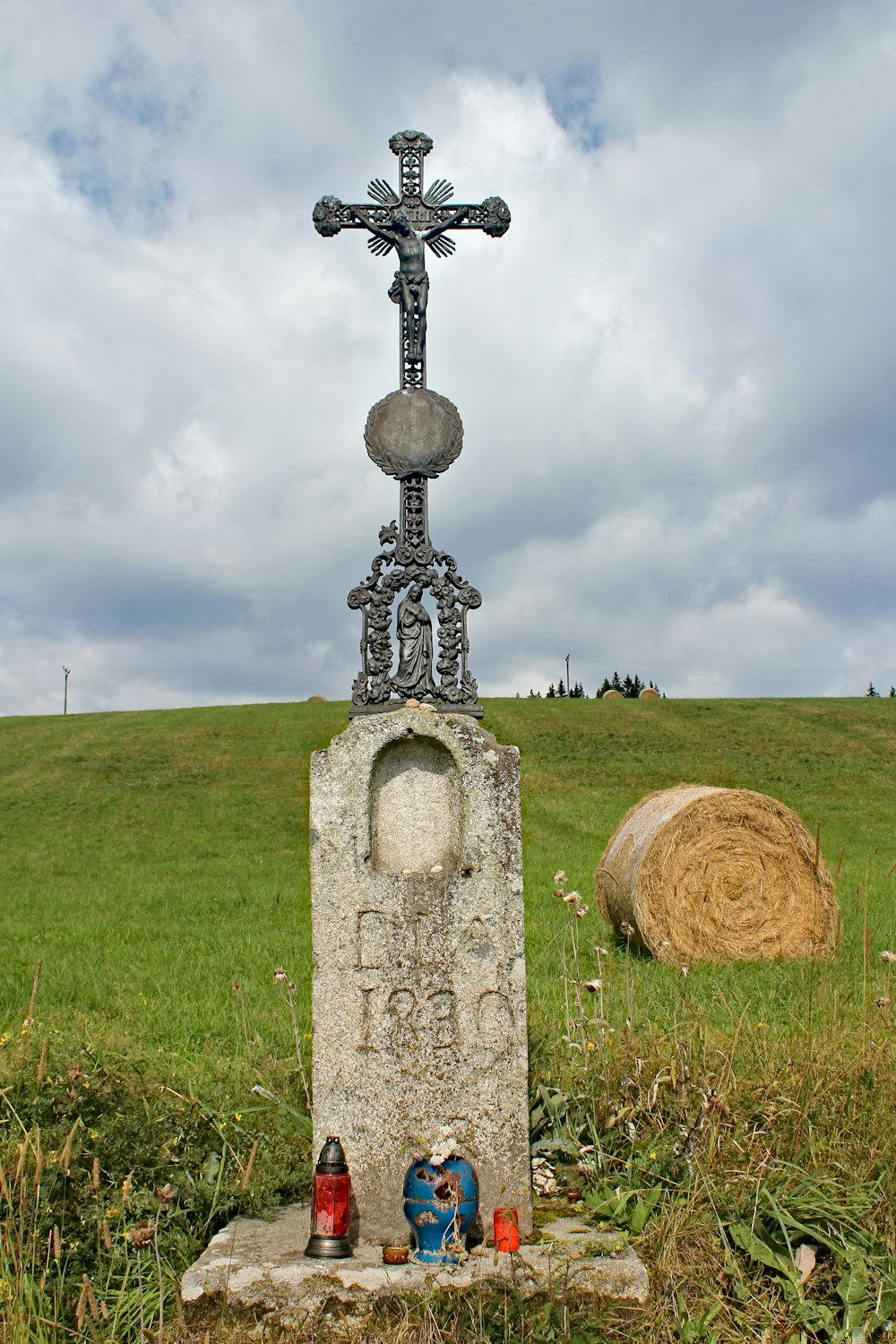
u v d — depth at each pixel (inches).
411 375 216.1
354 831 188.9
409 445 208.7
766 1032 240.7
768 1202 174.7
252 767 1168.2
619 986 329.7
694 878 428.1
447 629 204.2
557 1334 150.1
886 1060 210.1
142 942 484.4
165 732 1368.1
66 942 489.1
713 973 378.3
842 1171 183.2
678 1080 207.5
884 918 466.6
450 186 222.8
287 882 679.1
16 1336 145.6
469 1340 148.8
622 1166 195.2
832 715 1403.8
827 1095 200.7
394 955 186.7
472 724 192.7
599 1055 223.5
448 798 193.3
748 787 1048.2
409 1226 180.5
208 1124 201.9
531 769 1133.7
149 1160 186.9
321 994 186.7
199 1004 347.6
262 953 447.5
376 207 219.9
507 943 186.9
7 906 607.2
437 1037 185.3
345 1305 155.8
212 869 738.8
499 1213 169.3
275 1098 211.6
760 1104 199.3
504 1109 183.2
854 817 905.5
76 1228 171.5
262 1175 185.3
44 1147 179.0
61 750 1274.6
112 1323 156.3
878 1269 164.4
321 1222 166.7
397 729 190.2
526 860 695.7
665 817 437.4
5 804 1027.3
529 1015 252.1
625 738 1289.4
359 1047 185.5
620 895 443.5
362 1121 184.5
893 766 1144.8
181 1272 167.5
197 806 1002.1
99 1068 205.6
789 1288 162.7
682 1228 170.6
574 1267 159.5
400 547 205.6
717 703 1508.4
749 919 429.4
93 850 831.1
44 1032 234.5
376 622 203.3
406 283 217.9
